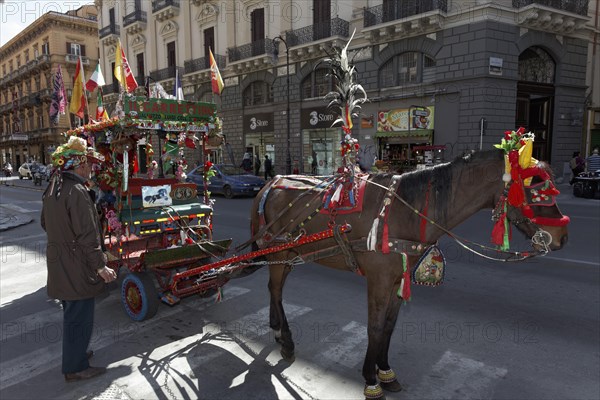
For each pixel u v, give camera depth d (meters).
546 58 18.86
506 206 2.79
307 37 22.09
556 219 2.65
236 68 25.89
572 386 3.22
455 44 17.20
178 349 4.02
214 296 5.48
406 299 2.92
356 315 4.75
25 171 37.44
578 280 5.82
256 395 3.21
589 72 20.06
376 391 3.03
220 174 17.98
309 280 6.09
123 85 4.73
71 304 3.39
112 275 3.37
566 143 19.72
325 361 3.73
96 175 5.07
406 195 3.01
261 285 5.99
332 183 3.44
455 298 5.19
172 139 5.52
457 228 9.49
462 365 3.58
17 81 51.72
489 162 2.88
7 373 3.63
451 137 17.73
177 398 3.19
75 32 44.66
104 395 3.25
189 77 28.28
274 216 3.90
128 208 5.03
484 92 16.66
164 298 4.90
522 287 5.57
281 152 24.78
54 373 3.62
